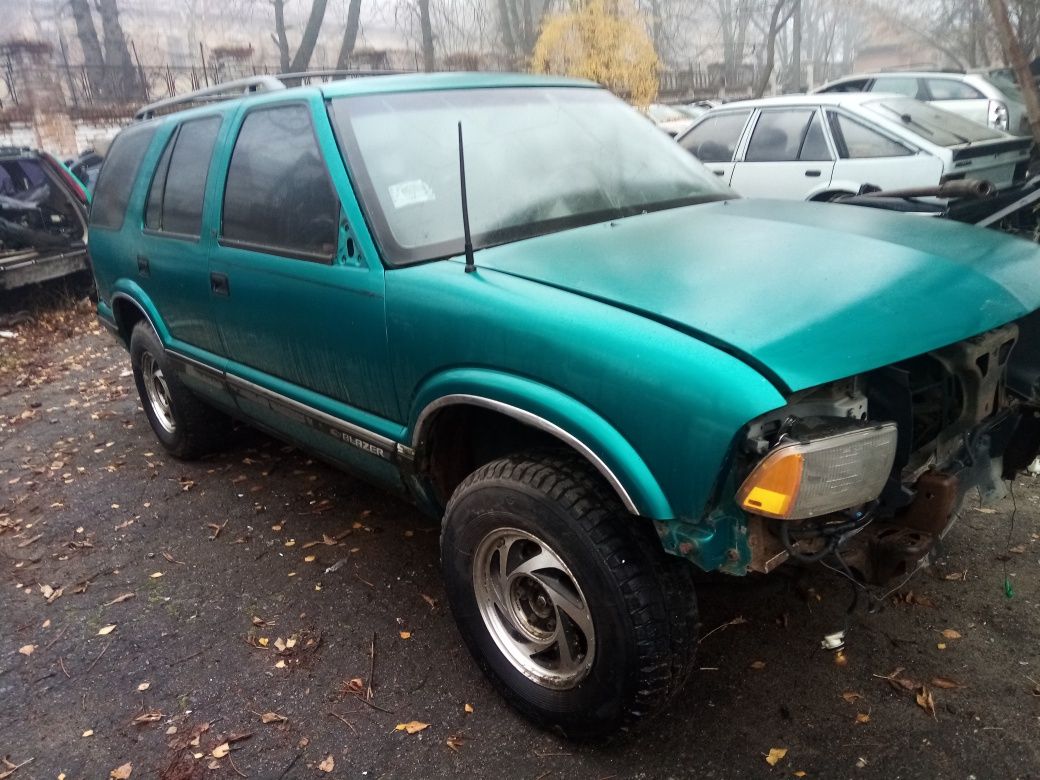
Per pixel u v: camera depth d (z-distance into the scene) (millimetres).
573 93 3590
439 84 3256
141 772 2504
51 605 3465
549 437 2529
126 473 4793
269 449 4902
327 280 2850
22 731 2727
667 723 2504
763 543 1950
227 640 3109
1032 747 2303
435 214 2793
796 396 1938
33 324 9031
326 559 3611
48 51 16094
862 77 12609
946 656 2680
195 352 4000
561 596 2295
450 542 2553
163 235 3980
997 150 7285
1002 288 2324
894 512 2207
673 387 1927
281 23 26672
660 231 2721
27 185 9891
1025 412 2631
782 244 2494
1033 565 3078
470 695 2713
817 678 2639
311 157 2984
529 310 2238
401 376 2645
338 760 2484
